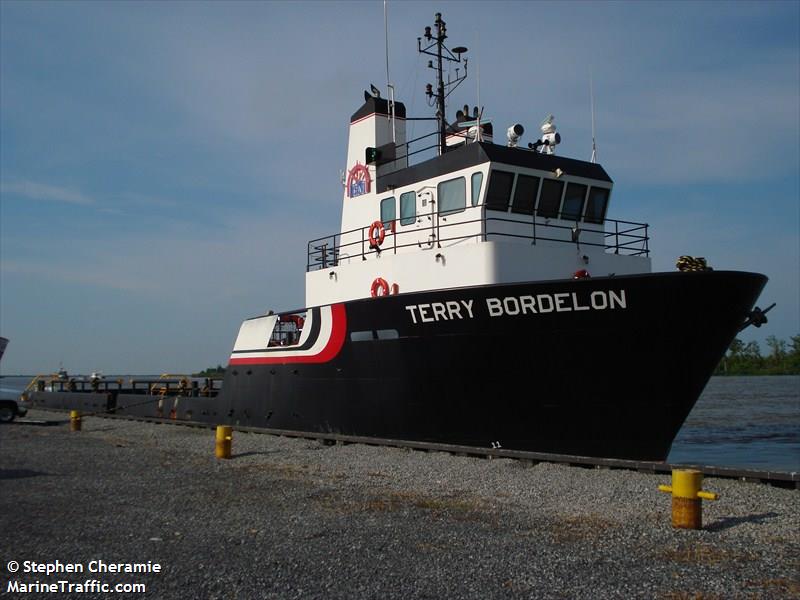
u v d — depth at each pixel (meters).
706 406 49.75
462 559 8.31
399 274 17.34
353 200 20.33
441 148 20.14
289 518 10.46
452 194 17.30
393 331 16.72
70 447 19.55
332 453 16.91
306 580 7.64
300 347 19.69
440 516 10.56
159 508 11.25
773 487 12.22
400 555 8.49
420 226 17.98
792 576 7.66
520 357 14.75
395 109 21.12
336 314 18.34
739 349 121.94
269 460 16.48
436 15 20.75
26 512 11.00
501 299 14.66
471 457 15.56
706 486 12.32
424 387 16.34
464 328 15.32
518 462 14.73
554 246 17.17
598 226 18.45
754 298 13.43
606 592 7.20
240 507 11.28
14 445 20.14
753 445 26.89
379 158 19.52
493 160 16.48
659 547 8.79
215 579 7.70
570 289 13.91
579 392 14.40
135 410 29.61
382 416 17.38
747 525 9.84
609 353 13.88
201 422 24.73
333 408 18.64
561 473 13.64
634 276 13.31
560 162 17.75
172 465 15.95
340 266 19.23
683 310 13.20
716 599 6.99
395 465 14.95
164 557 8.52
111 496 12.26
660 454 14.32
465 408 15.83
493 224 16.69
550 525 9.94
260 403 21.44
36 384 39.47
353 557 8.44
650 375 13.73
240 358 22.55
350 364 18.02
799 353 119.44
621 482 12.76
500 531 9.62
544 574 7.75
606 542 9.03
